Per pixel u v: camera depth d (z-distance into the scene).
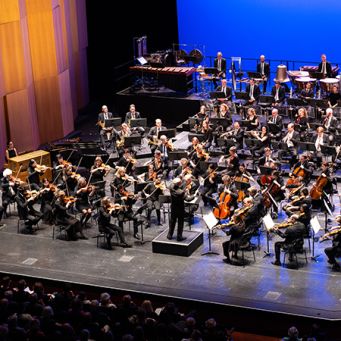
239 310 18.25
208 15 33.06
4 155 28.42
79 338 14.48
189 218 22.05
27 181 24.48
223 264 20.38
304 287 18.98
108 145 28.55
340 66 31.38
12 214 24.23
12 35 28.06
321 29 31.30
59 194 22.14
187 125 29.78
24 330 14.70
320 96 29.31
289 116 28.23
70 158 27.06
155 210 23.73
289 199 22.17
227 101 29.06
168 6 33.56
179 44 32.47
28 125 29.20
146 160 27.27
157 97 31.36
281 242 20.03
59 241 22.22
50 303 16.70
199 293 18.97
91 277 20.03
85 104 35.03
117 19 34.19
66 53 31.97
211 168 23.81
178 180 20.91
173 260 20.75
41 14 29.28
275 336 18.06
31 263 20.97
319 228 19.50
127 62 33.28
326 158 25.45
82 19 33.94
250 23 32.44
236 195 21.75
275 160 25.12
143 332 14.53
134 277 19.97
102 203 21.52
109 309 16.27
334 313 17.75
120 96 31.97
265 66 30.23
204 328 15.67
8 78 28.22
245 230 20.23
